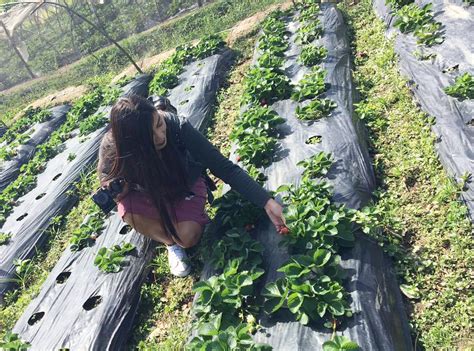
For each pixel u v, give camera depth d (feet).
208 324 9.59
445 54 16.34
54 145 25.50
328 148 14.43
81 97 33.71
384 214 11.85
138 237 14.39
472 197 11.54
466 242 10.73
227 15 36.11
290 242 10.81
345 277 10.00
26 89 46.91
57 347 11.81
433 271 10.64
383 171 14.12
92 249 15.06
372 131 16.02
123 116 8.94
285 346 9.06
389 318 9.39
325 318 9.28
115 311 12.39
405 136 14.90
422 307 10.03
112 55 42.42
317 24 23.41
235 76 24.81
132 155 9.37
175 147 10.44
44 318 13.08
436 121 14.40
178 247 12.61
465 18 17.19
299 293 9.21
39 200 20.61
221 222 12.71
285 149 15.24
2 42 61.46
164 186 10.23
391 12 21.68
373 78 19.03
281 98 18.44
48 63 54.03
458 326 9.40
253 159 14.98
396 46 19.10
